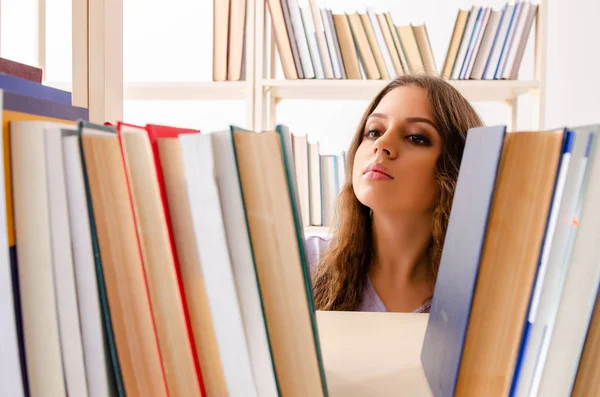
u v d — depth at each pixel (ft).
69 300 0.79
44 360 0.80
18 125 0.76
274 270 0.79
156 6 6.07
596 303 0.77
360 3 6.14
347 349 1.21
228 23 4.47
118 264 0.79
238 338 0.79
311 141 6.33
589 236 0.74
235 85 4.49
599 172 0.72
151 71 6.15
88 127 0.76
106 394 0.81
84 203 0.77
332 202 4.74
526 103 5.93
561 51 6.45
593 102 6.46
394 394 0.96
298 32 4.49
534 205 0.75
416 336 1.32
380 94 2.81
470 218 0.86
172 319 0.82
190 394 0.83
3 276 0.75
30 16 3.98
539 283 0.76
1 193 0.73
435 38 6.13
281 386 0.82
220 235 0.76
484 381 0.81
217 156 0.75
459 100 2.49
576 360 0.77
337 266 2.81
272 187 0.77
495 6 5.98
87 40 1.49
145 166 0.79
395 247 2.53
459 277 0.87
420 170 2.22
